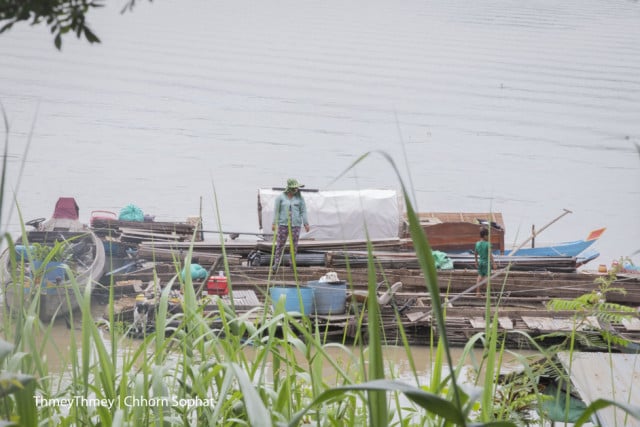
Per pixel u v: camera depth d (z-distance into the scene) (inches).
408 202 151.3
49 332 321.7
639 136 4776.1
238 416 330.3
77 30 252.2
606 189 3693.4
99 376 322.0
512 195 3533.5
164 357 340.2
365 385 151.3
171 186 3437.5
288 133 4746.6
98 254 1780.3
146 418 295.6
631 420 535.8
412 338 1550.2
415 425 362.9
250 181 3617.1
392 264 1967.3
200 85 6181.1
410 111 5462.6
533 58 7657.5
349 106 5595.5
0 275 344.5
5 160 173.6
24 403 193.2
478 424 150.7
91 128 4594.0
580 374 605.3
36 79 5994.1
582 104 5757.9
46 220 2143.2
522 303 1759.4
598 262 2674.7
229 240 2190.0
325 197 2210.9
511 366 729.6
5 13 245.3
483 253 1787.6
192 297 323.9
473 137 4741.6
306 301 1421.0
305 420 357.7
